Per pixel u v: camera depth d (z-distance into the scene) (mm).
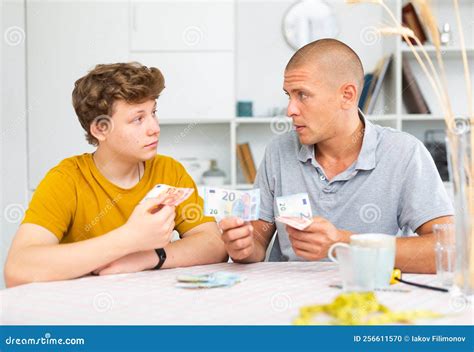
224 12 3145
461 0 3227
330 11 3283
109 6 3127
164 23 3133
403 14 3125
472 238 1034
